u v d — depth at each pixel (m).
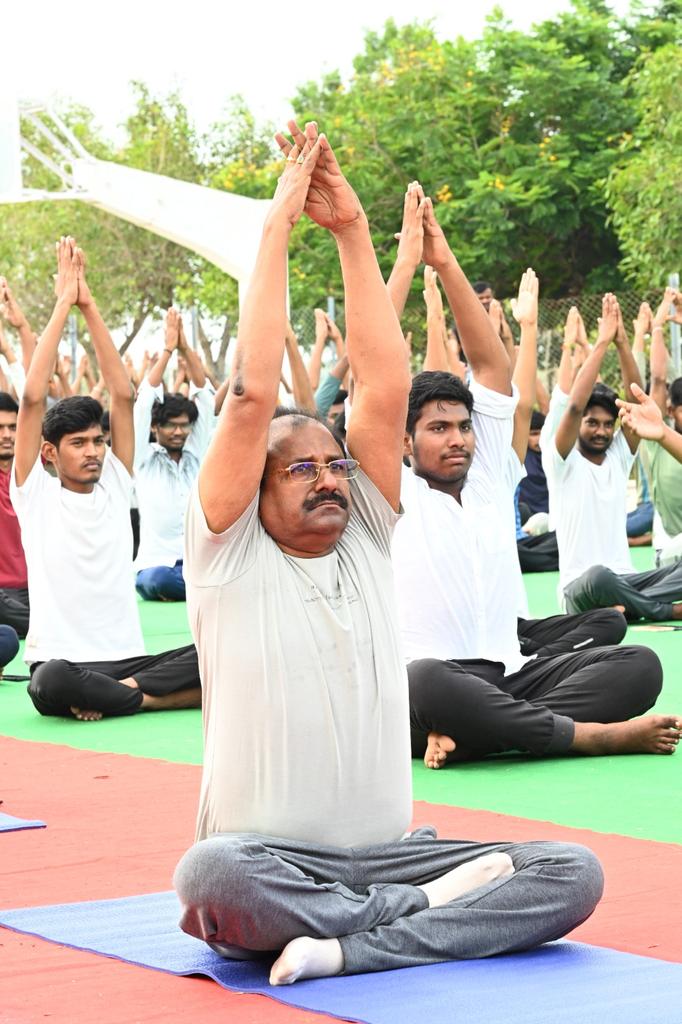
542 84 24.41
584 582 10.19
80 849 4.67
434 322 7.60
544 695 6.12
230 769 3.43
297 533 3.47
